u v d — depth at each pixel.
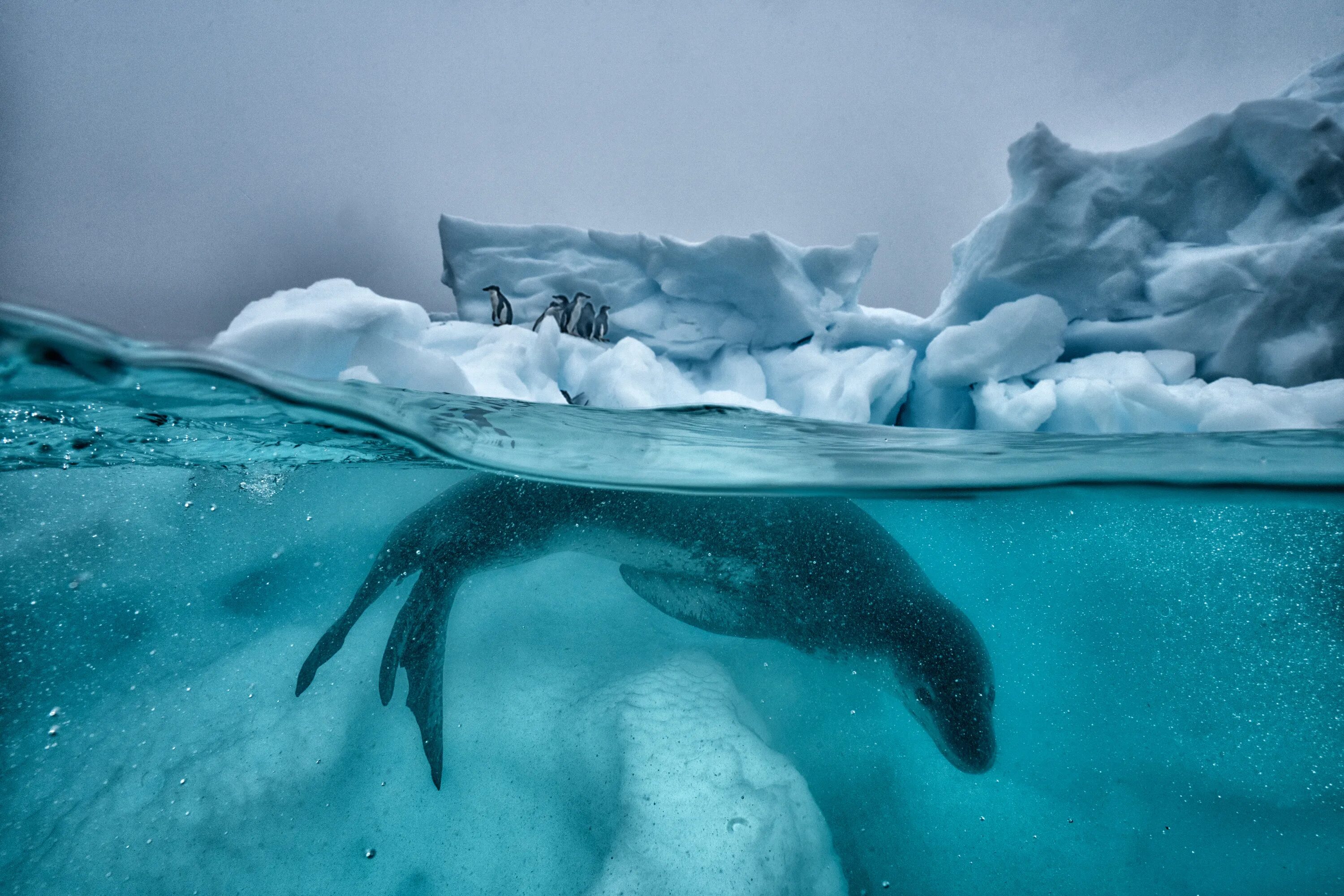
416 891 2.59
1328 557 3.38
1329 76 7.05
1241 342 6.41
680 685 3.09
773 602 3.42
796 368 8.21
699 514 3.55
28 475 3.46
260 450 3.44
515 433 3.49
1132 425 5.84
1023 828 2.82
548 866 2.61
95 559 3.39
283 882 2.55
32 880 2.41
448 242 10.86
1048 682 3.30
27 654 3.00
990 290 7.61
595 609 3.69
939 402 7.83
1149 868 2.69
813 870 2.60
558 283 10.39
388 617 3.65
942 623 3.18
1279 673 3.19
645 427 4.00
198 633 3.31
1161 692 3.23
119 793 2.69
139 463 3.57
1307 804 2.77
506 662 3.33
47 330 2.35
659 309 9.55
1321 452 3.37
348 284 5.62
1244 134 6.61
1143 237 6.97
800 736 3.12
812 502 3.69
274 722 3.01
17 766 2.68
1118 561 3.68
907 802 2.92
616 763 2.80
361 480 4.01
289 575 3.68
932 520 3.84
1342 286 6.09
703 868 2.42
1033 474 3.29
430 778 2.87
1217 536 3.52
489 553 3.56
